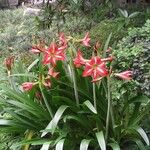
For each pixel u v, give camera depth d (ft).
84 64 4.36
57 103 4.58
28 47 9.47
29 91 4.75
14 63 5.72
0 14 13.33
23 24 11.60
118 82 4.96
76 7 7.57
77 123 4.69
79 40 4.72
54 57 4.47
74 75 4.45
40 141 4.49
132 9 8.12
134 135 4.66
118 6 8.27
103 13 7.80
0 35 10.81
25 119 4.77
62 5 7.66
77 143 4.63
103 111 4.65
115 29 7.33
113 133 4.62
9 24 12.28
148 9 7.72
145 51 4.98
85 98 4.64
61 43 4.69
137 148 4.57
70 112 4.60
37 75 5.15
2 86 4.83
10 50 9.62
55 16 8.19
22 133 4.97
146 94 4.88
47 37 9.20
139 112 4.79
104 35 7.37
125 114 4.80
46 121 4.76
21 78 5.37
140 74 4.98
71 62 4.45
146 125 4.78
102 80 4.53
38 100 4.90
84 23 8.79
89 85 4.67
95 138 4.61
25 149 4.65
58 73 4.57
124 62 5.00
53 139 4.58
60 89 4.56
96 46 4.61
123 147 4.66
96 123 4.57
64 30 8.98
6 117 5.03
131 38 5.41
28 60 7.64
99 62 4.18
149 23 5.49
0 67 7.42
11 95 4.75
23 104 4.64
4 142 5.04
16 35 10.62
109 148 4.58
